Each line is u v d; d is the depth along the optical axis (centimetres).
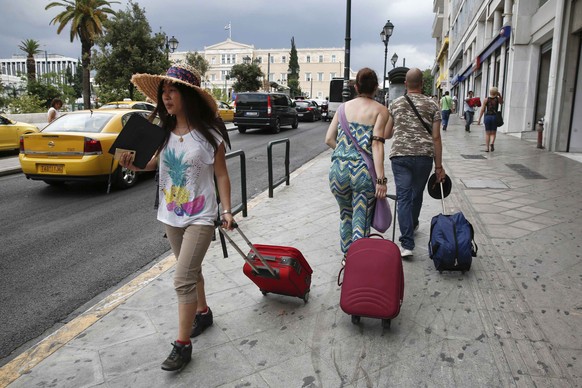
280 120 2158
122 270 476
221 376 272
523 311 330
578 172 864
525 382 255
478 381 258
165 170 278
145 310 359
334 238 512
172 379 272
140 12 2925
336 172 371
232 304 362
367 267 305
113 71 2930
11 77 8206
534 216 560
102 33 3422
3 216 694
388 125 388
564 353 279
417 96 426
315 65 11050
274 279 334
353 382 262
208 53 11019
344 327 321
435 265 395
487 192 704
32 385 271
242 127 2116
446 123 2073
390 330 314
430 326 317
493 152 1210
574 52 1137
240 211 632
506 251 444
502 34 1878
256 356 291
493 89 1202
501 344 291
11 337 346
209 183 279
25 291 427
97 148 816
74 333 329
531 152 1196
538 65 1708
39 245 557
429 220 561
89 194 841
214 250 485
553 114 1212
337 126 383
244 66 5572
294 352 293
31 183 955
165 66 2956
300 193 763
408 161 420
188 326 279
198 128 271
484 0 2488
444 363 275
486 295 357
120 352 302
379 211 367
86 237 587
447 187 454
